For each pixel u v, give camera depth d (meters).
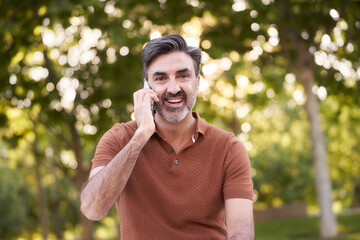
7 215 30.88
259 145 28.53
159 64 2.44
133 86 13.04
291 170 28.39
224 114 17.45
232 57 14.24
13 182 31.05
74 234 34.88
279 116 26.20
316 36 13.11
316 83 13.95
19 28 10.60
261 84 16.66
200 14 11.28
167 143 2.48
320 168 13.38
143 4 11.10
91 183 2.31
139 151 2.31
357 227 15.27
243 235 2.41
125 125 2.64
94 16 10.77
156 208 2.46
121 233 2.55
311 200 30.56
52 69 13.65
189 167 2.46
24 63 12.78
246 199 2.49
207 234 2.46
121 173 2.28
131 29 11.50
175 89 2.41
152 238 2.44
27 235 34.34
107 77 12.82
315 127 13.37
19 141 14.74
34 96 13.05
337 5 11.40
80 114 13.95
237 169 2.51
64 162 16.83
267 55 13.78
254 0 10.52
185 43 2.46
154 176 2.46
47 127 15.03
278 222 17.95
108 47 12.91
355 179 29.39
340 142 24.53
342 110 15.00
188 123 2.51
